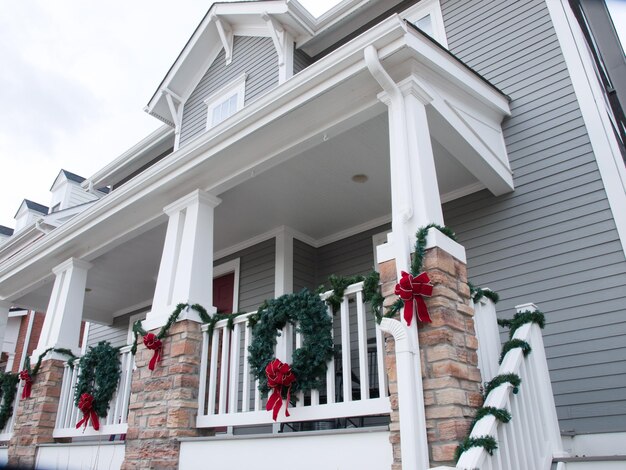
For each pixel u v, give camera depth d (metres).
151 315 4.66
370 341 5.50
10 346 13.05
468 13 5.96
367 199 5.66
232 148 4.46
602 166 4.48
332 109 3.97
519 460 2.61
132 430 4.26
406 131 3.42
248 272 6.73
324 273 6.48
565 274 4.41
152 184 5.05
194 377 4.16
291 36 7.29
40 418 5.33
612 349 4.03
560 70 5.03
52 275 6.80
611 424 3.88
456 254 3.12
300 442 3.20
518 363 2.95
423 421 2.59
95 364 5.03
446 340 2.70
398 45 3.43
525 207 4.82
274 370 3.32
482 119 4.83
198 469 3.68
